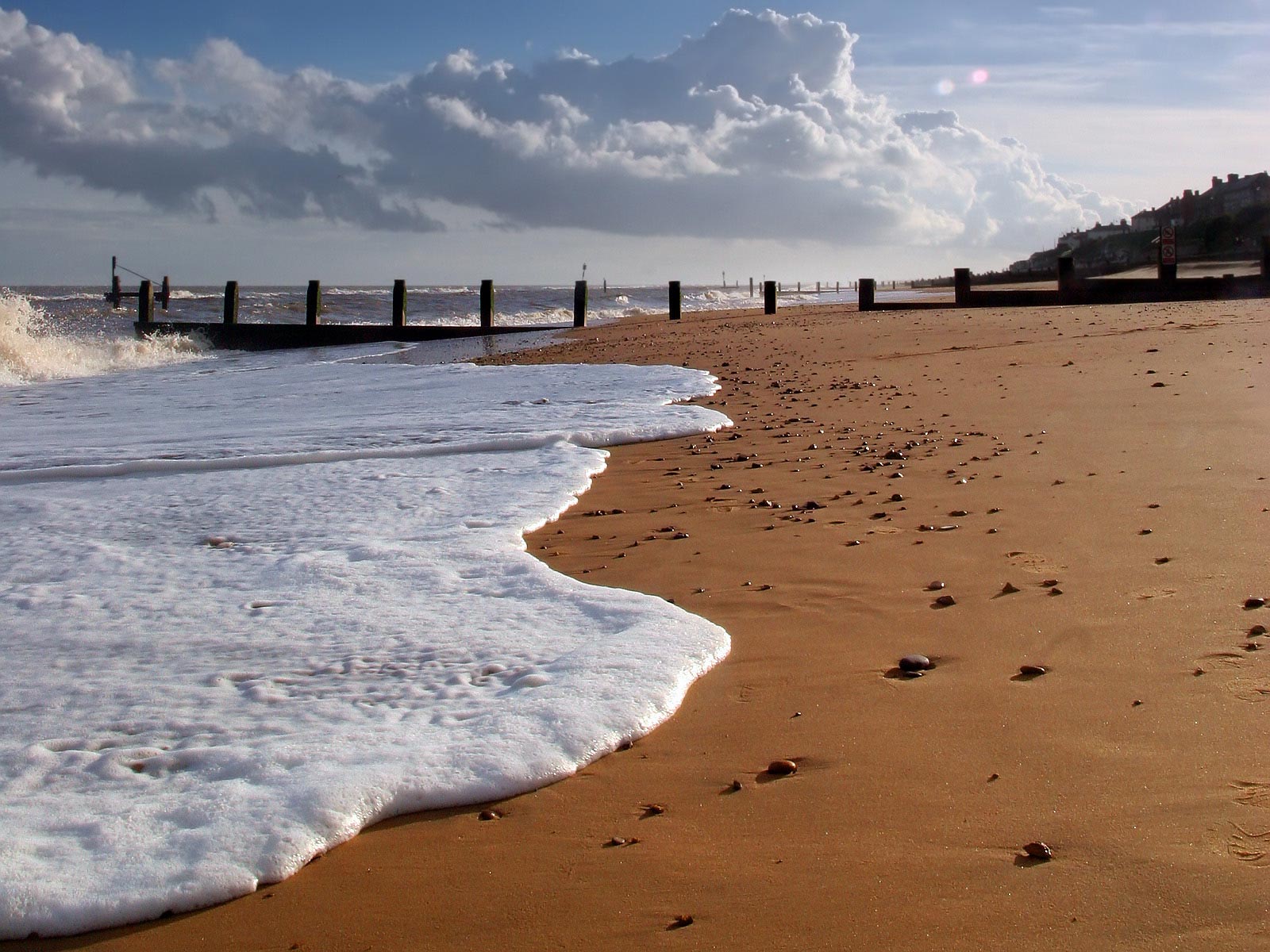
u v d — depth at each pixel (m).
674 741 3.35
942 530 5.57
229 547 6.05
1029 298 27.59
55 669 4.22
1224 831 2.60
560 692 3.63
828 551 5.34
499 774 3.10
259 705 3.77
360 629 4.52
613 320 39.31
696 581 5.02
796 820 2.83
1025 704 3.43
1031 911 2.35
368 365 19.77
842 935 2.32
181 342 29.67
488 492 7.15
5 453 9.74
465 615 4.64
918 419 9.26
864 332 19.14
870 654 3.97
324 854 2.81
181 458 8.99
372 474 7.91
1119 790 2.84
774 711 3.53
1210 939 2.22
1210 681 3.49
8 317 21.62
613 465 8.17
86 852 2.77
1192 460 6.70
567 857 2.73
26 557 5.98
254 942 2.45
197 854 2.73
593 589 4.87
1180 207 94.56
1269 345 12.26
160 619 4.80
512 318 45.41
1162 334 14.46
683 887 2.56
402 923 2.49
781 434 9.05
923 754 3.14
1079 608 4.25
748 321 27.89
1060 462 6.98
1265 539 4.96
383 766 3.13
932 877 2.52
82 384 18.05
